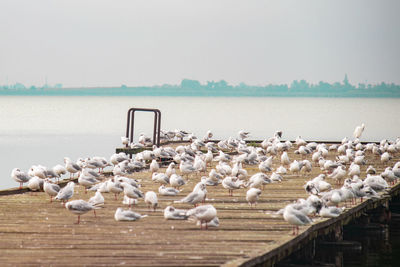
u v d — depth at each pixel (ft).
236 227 60.80
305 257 66.08
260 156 114.83
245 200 77.92
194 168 95.20
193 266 47.01
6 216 65.92
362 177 103.09
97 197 70.23
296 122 407.03
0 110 562.66
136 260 48.62
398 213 104.12
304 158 134.82
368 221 89.40
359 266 69.67
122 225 61.36
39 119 415.85
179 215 61.87
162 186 77.97
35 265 47.19
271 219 65.36
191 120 419.13
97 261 48.29
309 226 61.05
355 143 159.84
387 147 145.79
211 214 57.82
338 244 74.90
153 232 58.29
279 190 87.56
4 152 209.67
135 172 109.91
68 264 47.44
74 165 96.27
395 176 96.12
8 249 52.01
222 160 113.70
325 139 275.39
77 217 65.46
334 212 66.18
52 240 55.01
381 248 78.07
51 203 74.59
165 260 48.60
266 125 371.56
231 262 47.34
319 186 78.54
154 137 156.46
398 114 532.32
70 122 387.75
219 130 323.98
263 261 50.08
